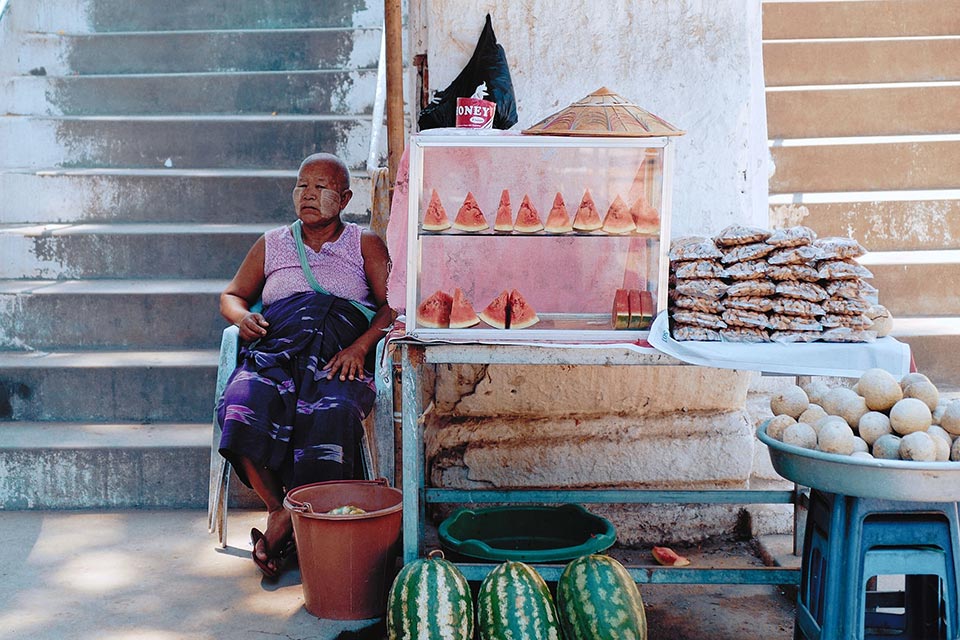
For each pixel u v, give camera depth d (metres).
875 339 3.34
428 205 3.43
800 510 3.95
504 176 3.46
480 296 3.54
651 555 4.29
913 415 2.92
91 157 6.67
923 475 2.77
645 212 3.38
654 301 3.37
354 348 4.19
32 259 5.95
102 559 4.15
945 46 6.51
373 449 4.23
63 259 5.95
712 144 4.32
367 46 7.15
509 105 3.91
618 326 3.37
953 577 2.95
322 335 4.19
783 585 4.00
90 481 4.78
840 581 2.98
